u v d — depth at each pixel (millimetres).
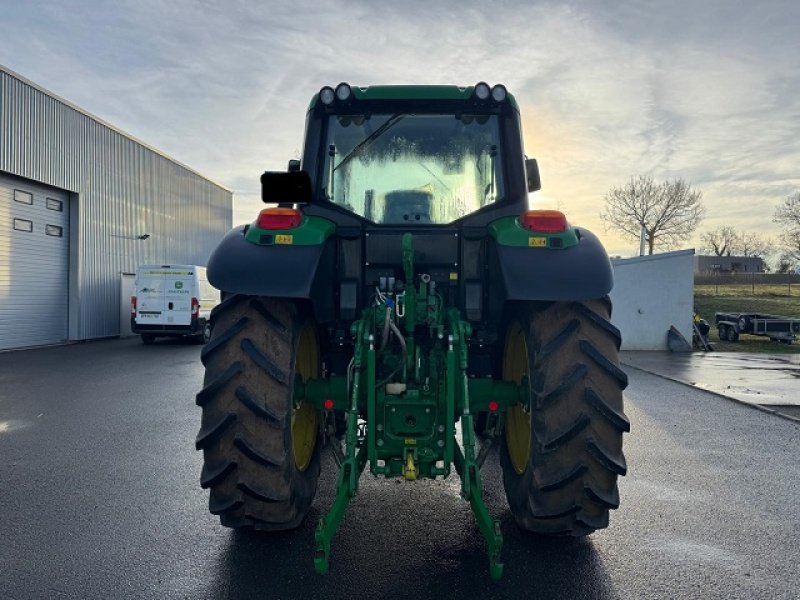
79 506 3930
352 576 2906
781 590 2791
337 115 3523
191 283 17031
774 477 4621
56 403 7902
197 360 13320
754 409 7656
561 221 2922
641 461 5094
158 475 4645
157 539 3369
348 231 3334
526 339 3049
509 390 3277
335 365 3545
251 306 2932
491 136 3471
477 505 2576
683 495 4172
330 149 3504
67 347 16625
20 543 3328
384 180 3494
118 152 21000
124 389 9133
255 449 2809
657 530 3512
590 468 2822
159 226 24188
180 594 2744
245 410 2830
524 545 3260
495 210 3361
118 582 2861
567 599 2697
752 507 3932
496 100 3324
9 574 2953
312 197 3443
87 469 4809
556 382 2803
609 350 2857
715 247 66938
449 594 2734
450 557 3123
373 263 3336
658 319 16891
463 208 3469
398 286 3197
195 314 17047
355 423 2764
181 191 26406
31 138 16594
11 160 15828
